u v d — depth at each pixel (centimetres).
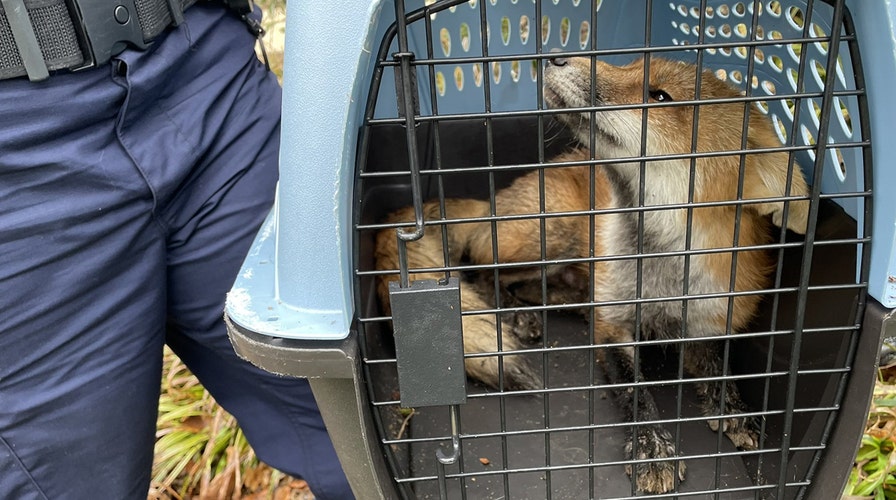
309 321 147
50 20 145
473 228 291
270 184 202
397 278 267
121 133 166
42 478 175
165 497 267
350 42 131
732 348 244
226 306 155
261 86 204
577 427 166
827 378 178
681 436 230
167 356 308
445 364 148
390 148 285
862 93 141
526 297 301
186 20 179
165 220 183
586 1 264
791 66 208
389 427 233
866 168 145
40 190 157
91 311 170
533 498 214
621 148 223
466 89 283
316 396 158
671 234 225
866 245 149
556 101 226
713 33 242
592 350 161
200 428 286
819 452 167
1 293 156
